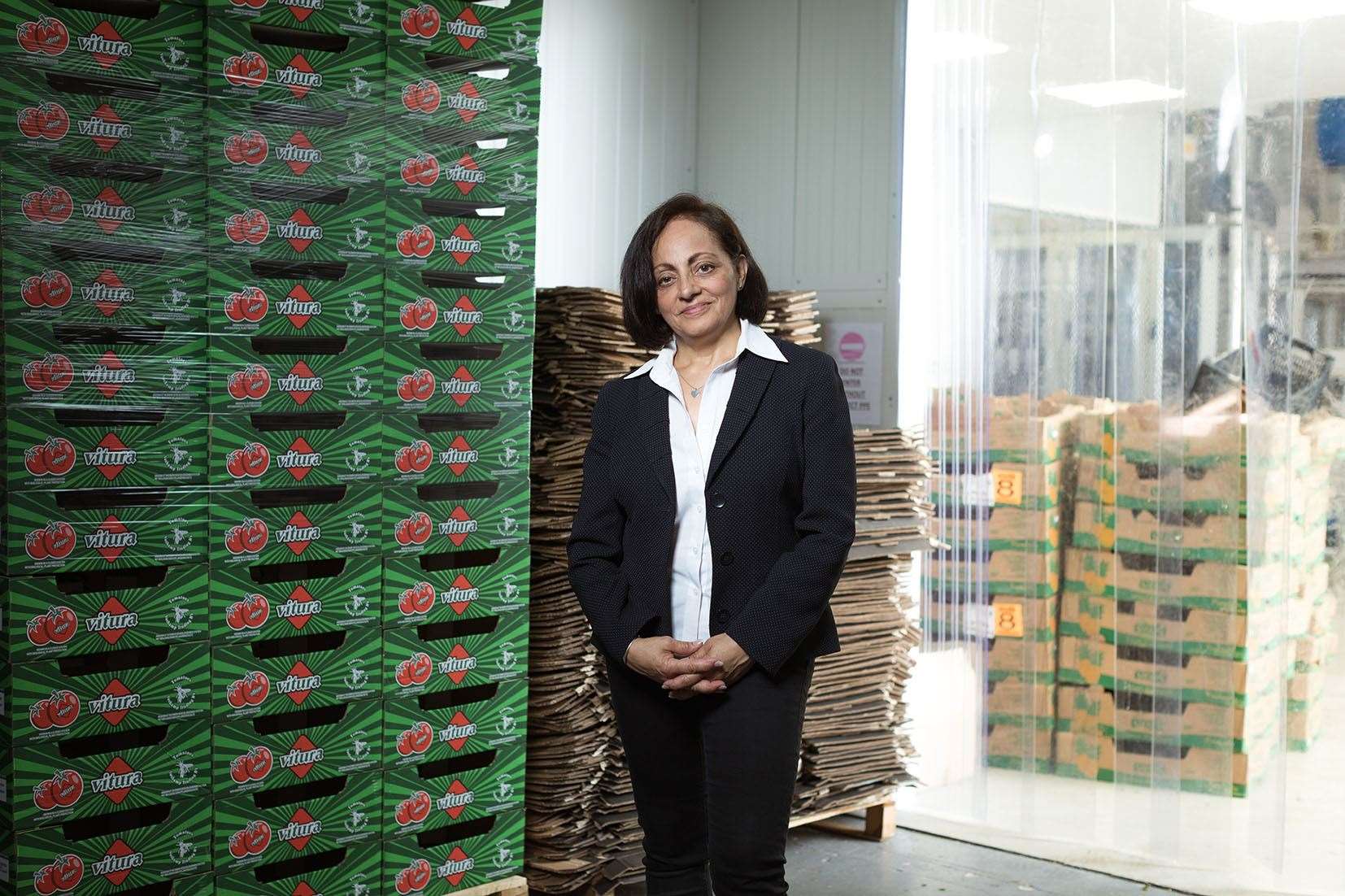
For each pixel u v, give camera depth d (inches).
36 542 105.7
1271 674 157.9
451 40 126.5
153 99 110.3
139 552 110.7
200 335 113.4
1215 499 161.3
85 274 107.6
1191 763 163.2
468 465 130.0
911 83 183.8
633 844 150.3
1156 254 164.9
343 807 123.3
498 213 138.9
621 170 192.9
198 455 113.7
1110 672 169.6
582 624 146.4
